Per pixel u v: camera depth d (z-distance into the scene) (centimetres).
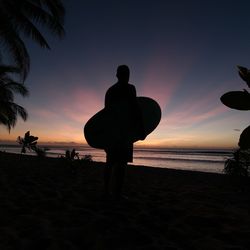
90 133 306
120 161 305
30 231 202
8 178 476
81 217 240
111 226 217
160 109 342
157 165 2389
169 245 184
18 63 1154
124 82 311
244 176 434
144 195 362
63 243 180
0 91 1845
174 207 291
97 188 397
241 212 288
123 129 300
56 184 427
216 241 195
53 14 1211
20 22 1119
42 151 1202
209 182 539
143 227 221
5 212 252
